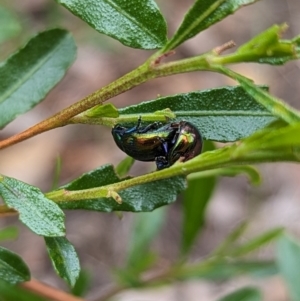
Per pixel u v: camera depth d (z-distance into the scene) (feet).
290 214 1.39
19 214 0.48
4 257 0.52
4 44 1.14
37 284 0.64
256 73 1.60
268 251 1.28
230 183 1.43
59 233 0.48
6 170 1.26
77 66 1.53
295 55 0.45
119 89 0.48
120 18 0.50
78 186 0.51
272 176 1.47
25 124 1.34
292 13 1.80
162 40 0.49
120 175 0.55
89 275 0.72
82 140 1.37
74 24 1.37
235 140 0.51
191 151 0.51
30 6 1.48
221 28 1.72
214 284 1.22
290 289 0.71
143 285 0.73
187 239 0.72
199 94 0.51
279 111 0.45
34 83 0.57
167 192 0.53
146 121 0.50
